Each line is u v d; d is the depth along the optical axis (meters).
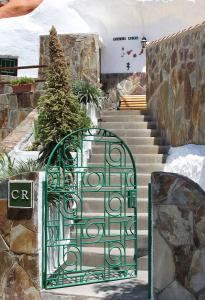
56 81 9.38
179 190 6.09
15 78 13.53
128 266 7.59
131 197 7.42
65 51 14.16
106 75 15.27
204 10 14.62
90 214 8.86
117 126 11.44
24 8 15.69
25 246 6.80
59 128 9.05
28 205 6.77
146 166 9.98
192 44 9.55
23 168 7.69
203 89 9.02
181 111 10.00
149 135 11.16
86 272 7.35
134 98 14.09
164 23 14.93
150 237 6.36
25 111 12.74
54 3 15.43
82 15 15.28
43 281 6.79
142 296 6.44
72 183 8.07
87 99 11.09
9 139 10.90
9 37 15.59
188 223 6.00
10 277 6.89
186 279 5.98
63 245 7.23
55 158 8.81
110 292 6.62
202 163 8.88
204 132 8.98
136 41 15.09
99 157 10.31
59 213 7.26
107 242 7.68
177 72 10.22
